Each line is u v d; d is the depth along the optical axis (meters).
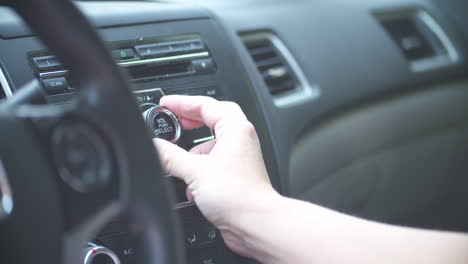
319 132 1.19
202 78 0.89
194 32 0.91
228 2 1.16
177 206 0.77
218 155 0.69
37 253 0.43
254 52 1.14
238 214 0.67
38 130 0.43
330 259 0.64
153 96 0.83
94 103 0.45
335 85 1.22
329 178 1.21
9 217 0.43
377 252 0.63
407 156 1.48
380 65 1.36
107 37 0.83
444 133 1.60
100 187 0.45
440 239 0.63
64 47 0.44
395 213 1.49
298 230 0.66
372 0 1.50
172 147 0.69
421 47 1.61
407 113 1.46
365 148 1.33
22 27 0.76
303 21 1.25
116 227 0.71
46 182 0.43
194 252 0.78
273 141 0.98
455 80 1.62
